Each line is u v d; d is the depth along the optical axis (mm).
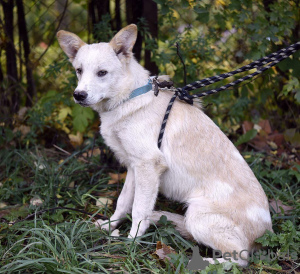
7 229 1518
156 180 1483
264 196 1478
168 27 2131
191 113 1521
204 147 1485
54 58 2232
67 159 1882
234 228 1406
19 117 2104
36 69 2213
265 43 1903
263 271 1397
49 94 2127
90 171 1878
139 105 1480
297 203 1699
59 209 1637
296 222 1625
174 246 1503
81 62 1465
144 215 1486
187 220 1443
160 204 1702
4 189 1738
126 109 1482
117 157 1594
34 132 2041
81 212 1640
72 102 2080
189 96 1539
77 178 1842
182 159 1482
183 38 2039
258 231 1435
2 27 2066
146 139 1478
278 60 1533
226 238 1397
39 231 1448
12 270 1306
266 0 2021
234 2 1882
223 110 2236
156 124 1488
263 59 1542
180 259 1373
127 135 1486
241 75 2123
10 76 2146
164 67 2076
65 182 1789
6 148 1976
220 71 2121
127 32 1472
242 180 1465
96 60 1448
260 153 2025
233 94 2229
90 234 1501
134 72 1508
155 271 1353
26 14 2156
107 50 1465
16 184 1781
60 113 2102
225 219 1410
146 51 2061
